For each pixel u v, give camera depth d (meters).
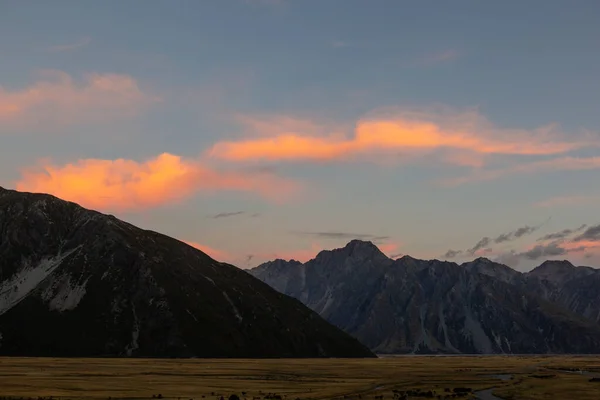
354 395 143.88
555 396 151.38
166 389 148.75
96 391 139.75
